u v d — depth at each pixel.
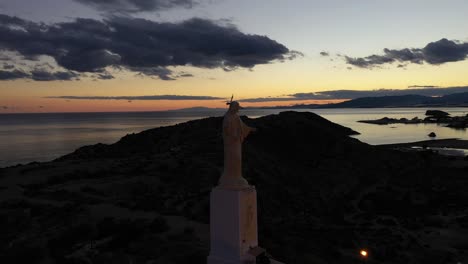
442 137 150.38
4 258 16.61
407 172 68.81
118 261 15.89
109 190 34.66
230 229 12.62
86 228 20.02
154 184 37.56
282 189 47.00
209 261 13.00
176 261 15.96
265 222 29.52
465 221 38.28
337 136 84.81
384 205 47.56
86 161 52.78
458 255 28.86
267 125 80.00
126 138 75.56
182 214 25.98
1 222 22.72
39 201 29.53
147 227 21.06
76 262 16.14
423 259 27.64
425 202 48.56
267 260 12.82
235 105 12.79
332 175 61.84
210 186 37.03
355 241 30.72
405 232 35.44
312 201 47.34
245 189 12.77
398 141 135.12
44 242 18.39
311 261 21.88
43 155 103.81
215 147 56.34
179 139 68.44
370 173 65.56
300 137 78.00
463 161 80.69
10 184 37.78
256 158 56.62
